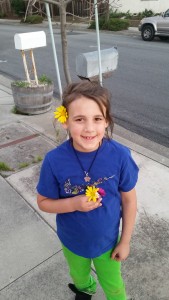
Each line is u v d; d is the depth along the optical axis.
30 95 4.64
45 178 1.42
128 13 19.98
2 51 11.53
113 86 6.79
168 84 6.94
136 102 5.74
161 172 3.25
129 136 4.24
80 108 1.24
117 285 1.66
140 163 3.43
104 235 1.48
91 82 1.33
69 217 1.46
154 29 13.02
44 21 21.81
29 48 4.48
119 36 15.25
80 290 1.88
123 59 9.55
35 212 2.71
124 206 1.54
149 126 4.65
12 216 2.67
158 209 2.71
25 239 2.43
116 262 1.60
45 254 2.29
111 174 1.39
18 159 3.55
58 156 1.38
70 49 11.20
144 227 2.52
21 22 21.56
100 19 17.50
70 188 1.39
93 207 1.32
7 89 6.35
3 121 4.62
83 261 1.63
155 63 9.05
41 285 2.06
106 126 1.37
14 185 3.09
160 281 2.06
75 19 5.79
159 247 2.32
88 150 1.34
